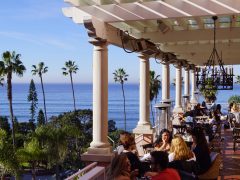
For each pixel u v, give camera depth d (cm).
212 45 1260
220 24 980
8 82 4391
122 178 409
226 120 1525
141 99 1137
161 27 882
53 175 4306
